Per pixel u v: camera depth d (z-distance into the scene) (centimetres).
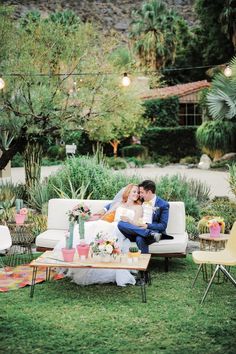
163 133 2998
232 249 602
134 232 649
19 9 7681
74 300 560
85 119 1255
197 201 1057
